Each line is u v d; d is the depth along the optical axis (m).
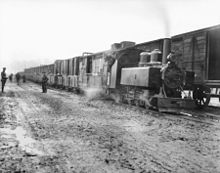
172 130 7.53
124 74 15.19
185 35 15.02
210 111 13.32
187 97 12.59
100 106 13.04
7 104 12.14
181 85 12.70
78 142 5.70
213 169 4.25
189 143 6.01
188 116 11.12
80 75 24.30
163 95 12.23
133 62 16.67
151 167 4.25
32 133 6.40
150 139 6.27
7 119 8.17
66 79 29.81
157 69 12.44
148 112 11.48
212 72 12.95
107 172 3.93
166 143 5.94
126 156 4.80
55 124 7.66
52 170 3.93
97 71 20.17
